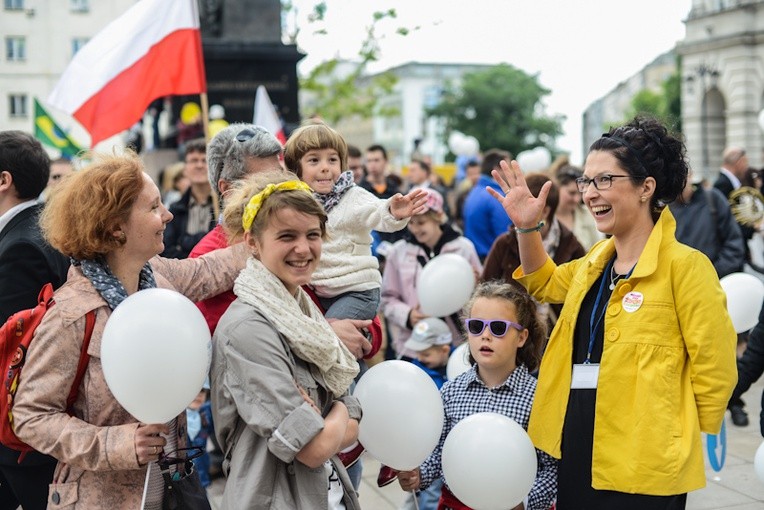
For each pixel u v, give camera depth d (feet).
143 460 8.73
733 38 119.55
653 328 9.96
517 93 259.19
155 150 41.70
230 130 12.05
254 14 38.70
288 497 8.89
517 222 11.47
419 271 19.13
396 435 10.48
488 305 11.98
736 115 120.57
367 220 11.73
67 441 8.71
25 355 9.04
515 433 10.59
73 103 19.29
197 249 11.69
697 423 9.85
